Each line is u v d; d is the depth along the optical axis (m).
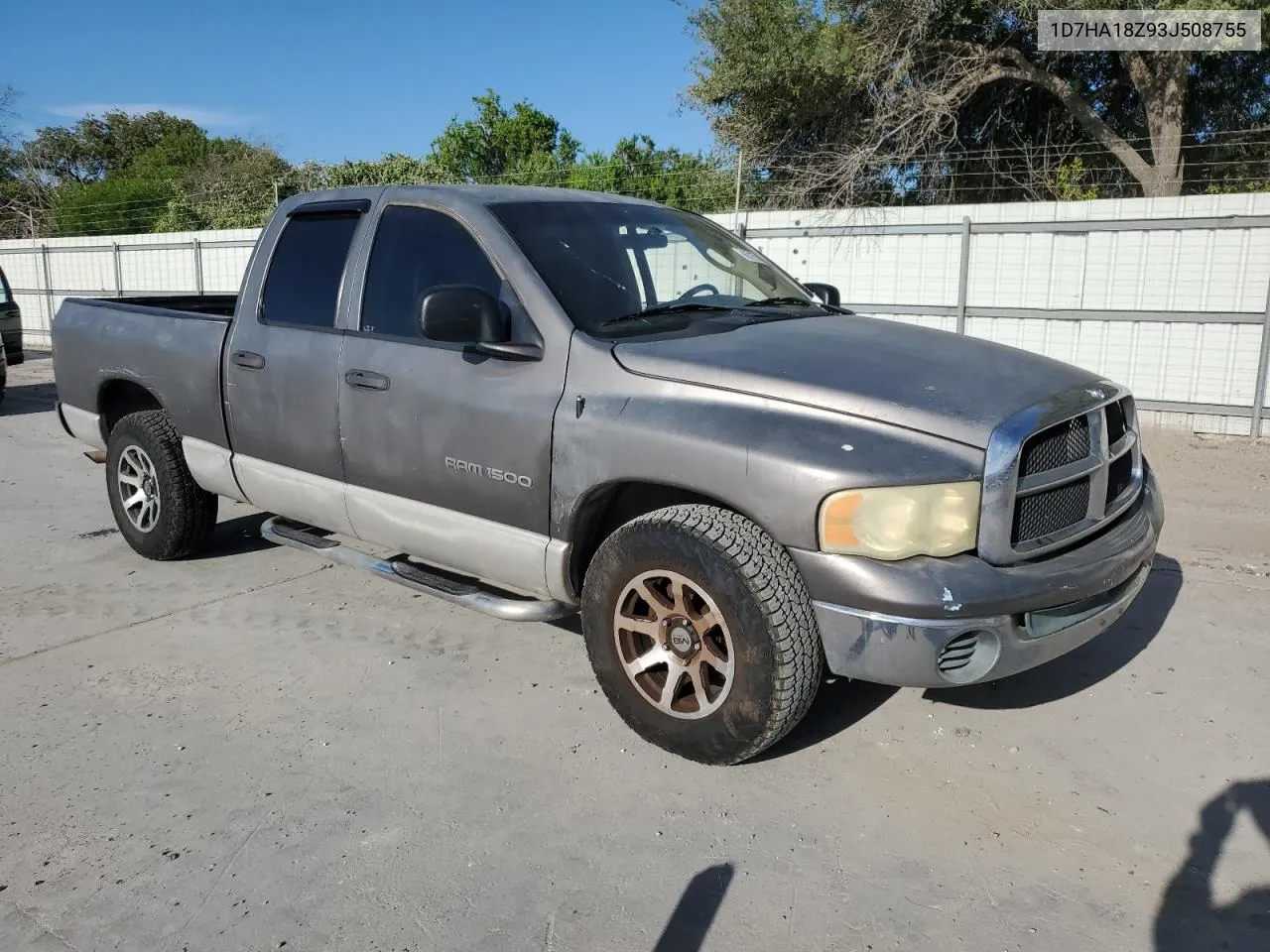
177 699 3.85
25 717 3.71
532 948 2.50
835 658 2.94
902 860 2.84
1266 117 16.91
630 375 3.30
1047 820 3.03
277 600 4.89
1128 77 16.89
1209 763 3.35
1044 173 16.50
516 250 3.67
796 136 17.09
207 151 39.16
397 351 3.93
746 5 15.98
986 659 2.91
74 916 2.63
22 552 5.70
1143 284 9.59
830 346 3.40
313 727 3.62
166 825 3.03
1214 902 2.65
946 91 16.09
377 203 4.20
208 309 6.11
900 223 10.85
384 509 4.05
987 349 3.60
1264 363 9.05
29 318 20.70
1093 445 3.21
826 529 2.86
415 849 2.90
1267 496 6.93
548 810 3.09
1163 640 4.35
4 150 33.38
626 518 3.66
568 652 4.28
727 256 4.43
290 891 2.72
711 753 3.21
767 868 2.81
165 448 5.11
